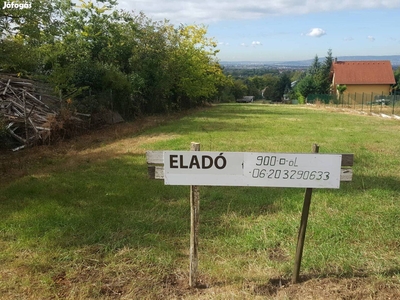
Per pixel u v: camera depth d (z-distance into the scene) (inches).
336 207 240.4
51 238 189.3
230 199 253.3
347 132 621.3
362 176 317.4
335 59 2395.4
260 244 184.9
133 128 622.2
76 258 169.6
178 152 135.9
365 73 2228.1
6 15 434.6
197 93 1125.1
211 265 164.6
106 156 396.2
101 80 701.3
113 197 253.3
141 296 143.7
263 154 134.6
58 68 593.6
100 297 143.6
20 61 480.1
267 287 149.5
